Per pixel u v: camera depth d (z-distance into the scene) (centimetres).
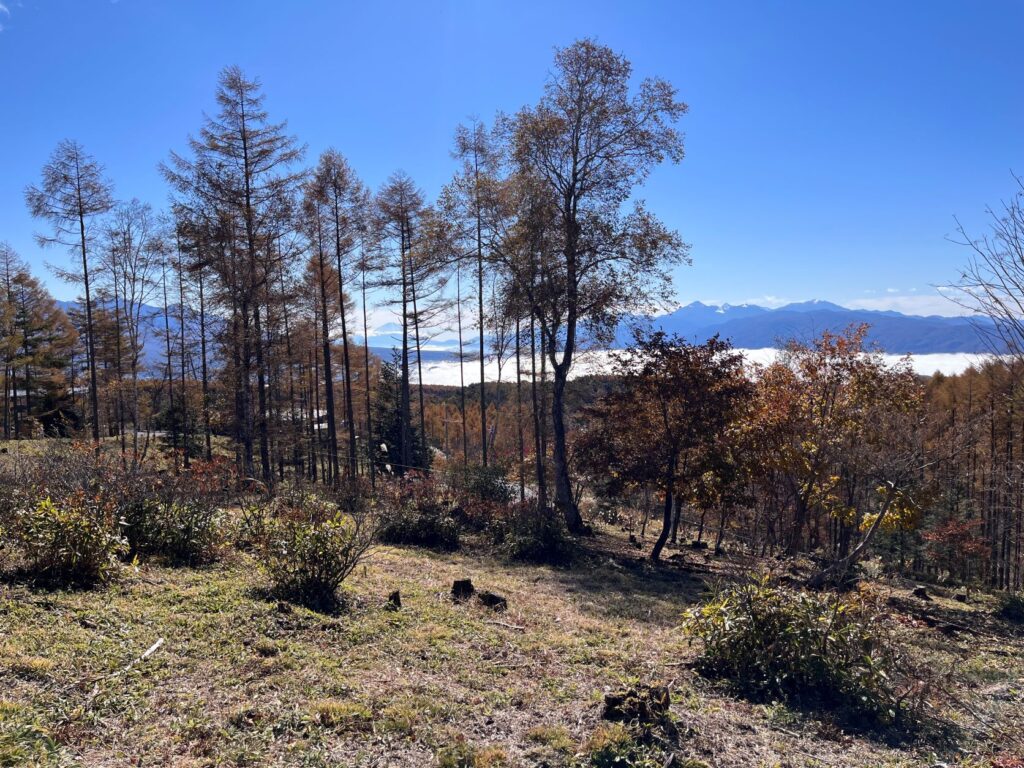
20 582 619
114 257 2870
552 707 523
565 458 1914
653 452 1544
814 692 600
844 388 1766
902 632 877
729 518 2212
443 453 4059
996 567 2728
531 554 1376
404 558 1191
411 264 2330
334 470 2434
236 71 1964
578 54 1706
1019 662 870
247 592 720
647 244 1741
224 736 405
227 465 1337
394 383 3322
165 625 579
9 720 374
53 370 3916
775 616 639
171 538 850
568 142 1778
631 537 1973
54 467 903
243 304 2011
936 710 591
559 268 1798
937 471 1551
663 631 842
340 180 2364
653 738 454
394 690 516
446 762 404
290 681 504
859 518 1775
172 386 3125
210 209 1978
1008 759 489
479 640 697
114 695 436
